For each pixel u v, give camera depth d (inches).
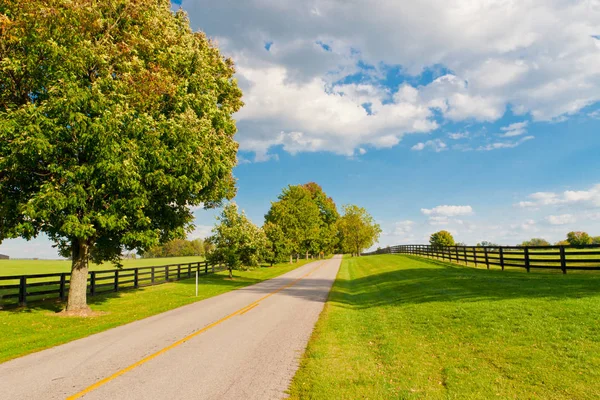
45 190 457.7
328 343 346.6
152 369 270.8
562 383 222.7
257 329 412.5
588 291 465.1
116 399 214.5
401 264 1380.4
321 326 425.7
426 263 1286.9
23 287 604.1
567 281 567.2
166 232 652.7
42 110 439.5
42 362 294.0
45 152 446.0
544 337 306.3
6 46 464.4
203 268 1533.0
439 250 1369.3
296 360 293.1
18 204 481.7
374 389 230.2
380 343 347.6
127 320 493.4
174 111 584.4
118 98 485.4
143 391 227.1
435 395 218.7
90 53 466.9
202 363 285.3
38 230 543.2
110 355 311.6
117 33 553.3
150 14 571.8
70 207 482.0
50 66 454.9
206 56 762.8
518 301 442.6
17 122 432.8
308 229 2454.5
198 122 569.3
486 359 277.7
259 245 1273.4
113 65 510.3
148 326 442.9
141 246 619.2
